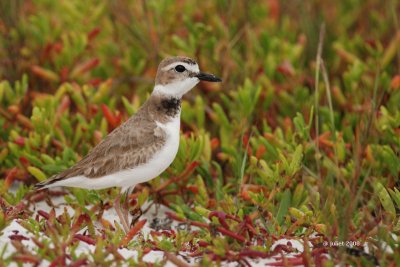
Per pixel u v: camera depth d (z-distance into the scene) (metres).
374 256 8.91
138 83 14.73
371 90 13.37
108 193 11.40
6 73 14.17
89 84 13.45
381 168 11.34
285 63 13.96
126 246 9.31
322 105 13.63
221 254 8.80
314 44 15.28
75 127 12.91
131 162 10.18
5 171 12.15
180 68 10.59
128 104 12.36
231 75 14.30
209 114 13.41
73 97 12.91
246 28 15.02
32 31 14.96
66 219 9.77
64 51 14.23
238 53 15.18
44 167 11.38
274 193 10.50
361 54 15.34
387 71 14.27
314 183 11.44
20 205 9.87
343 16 16.95
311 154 11.68
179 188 11.64
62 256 8.34
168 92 10.55
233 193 11.98
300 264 8.80
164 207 11.96
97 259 8.37
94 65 13.82
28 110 13.26
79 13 15.55
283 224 10.38
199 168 11.80
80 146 12.30
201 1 16.36
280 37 15.76
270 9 16.47
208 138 12.02
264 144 11.65
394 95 12.91
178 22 15.62
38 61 14.41
